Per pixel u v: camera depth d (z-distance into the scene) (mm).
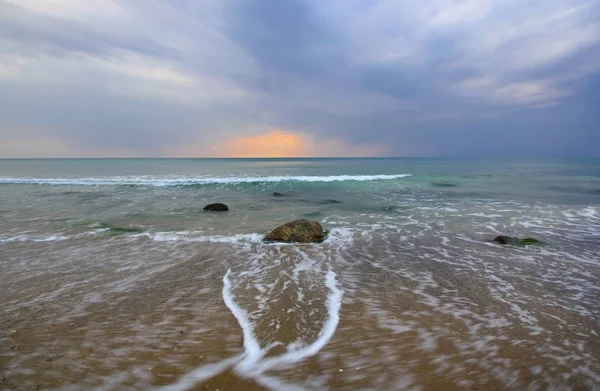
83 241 8727
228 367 3258
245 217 12531
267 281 5863
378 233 9930
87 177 29453
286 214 13219
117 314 4453
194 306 4750
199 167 49750
